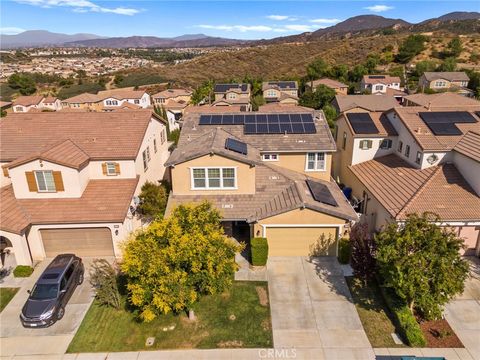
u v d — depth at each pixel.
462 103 46.97
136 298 14.08
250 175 21.53
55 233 20.56
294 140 25.02
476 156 19.98
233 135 25.70
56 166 20.86
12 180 20.98
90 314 16.28
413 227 14.38
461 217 18.61
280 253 20.53
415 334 14.11
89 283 18.50
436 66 94.31
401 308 15.47
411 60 106.25
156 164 29.89
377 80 83.94
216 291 15.82
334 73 98.94
